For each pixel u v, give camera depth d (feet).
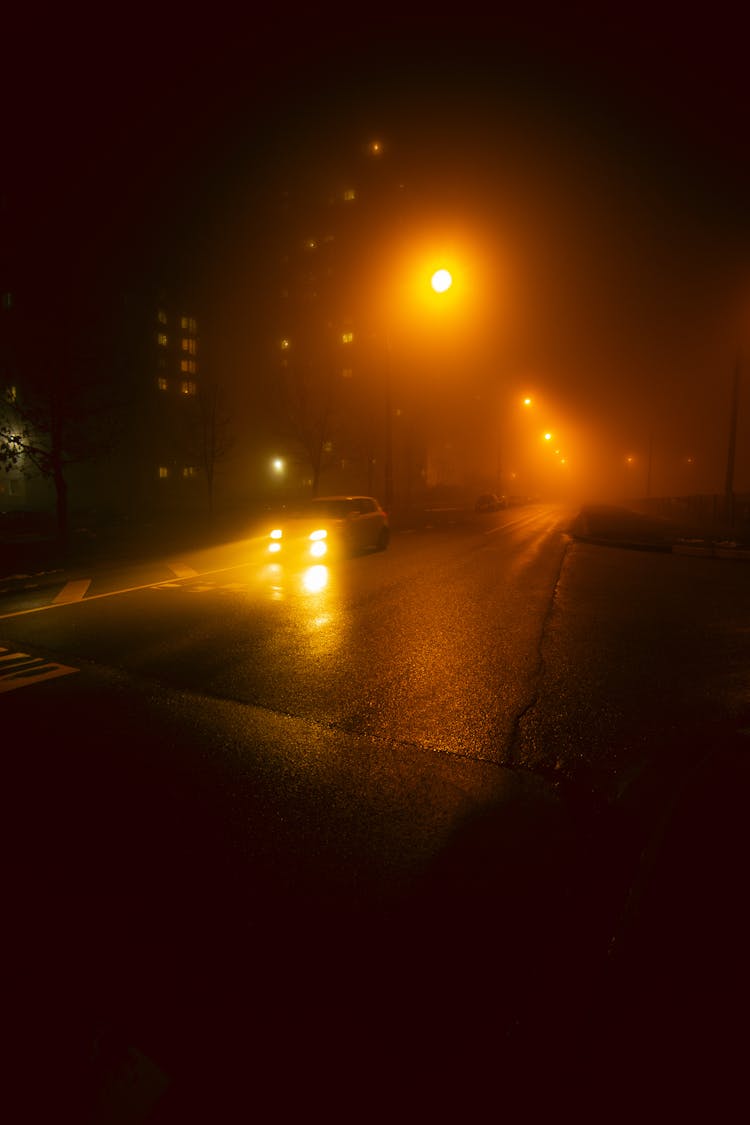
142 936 7.96
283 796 11.84
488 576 42.65
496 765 13.28
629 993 6.36
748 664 21.11
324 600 33.22
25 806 11.44
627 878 9.07
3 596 34.58
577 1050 5.94
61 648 23.18
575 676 19.77
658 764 12.94
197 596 34.42
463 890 8.86
